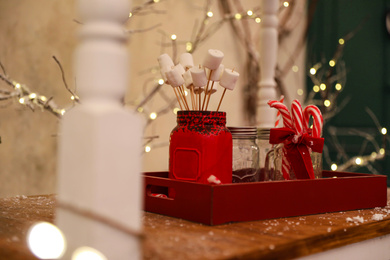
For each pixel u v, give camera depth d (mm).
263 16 1642
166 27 2590
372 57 3514
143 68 2484
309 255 850
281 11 3264
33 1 2129
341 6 3451
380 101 3518
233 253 713
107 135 638
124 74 661
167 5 2590
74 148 651
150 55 2520
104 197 636
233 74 1137
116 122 647
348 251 959
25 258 683
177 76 1147
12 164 2082
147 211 1118
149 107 2504
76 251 642
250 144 1257
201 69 1121
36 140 2164
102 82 643
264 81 1632
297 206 1089
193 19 2730
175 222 982
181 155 1124
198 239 816
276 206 1052
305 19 3469
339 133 3439
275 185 1051
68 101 2250
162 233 866
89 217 623
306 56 3484
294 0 3336
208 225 950
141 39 2471
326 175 1439
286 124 1284
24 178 2125
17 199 1246
